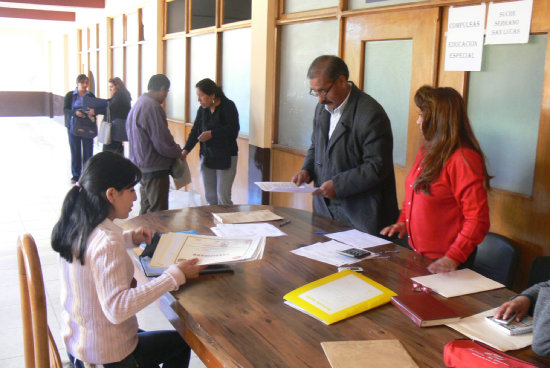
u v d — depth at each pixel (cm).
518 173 269
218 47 550
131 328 160
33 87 1761
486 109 282
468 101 290
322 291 163
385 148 252
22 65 1736
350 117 257
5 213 538
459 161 191
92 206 150
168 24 680
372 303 156
